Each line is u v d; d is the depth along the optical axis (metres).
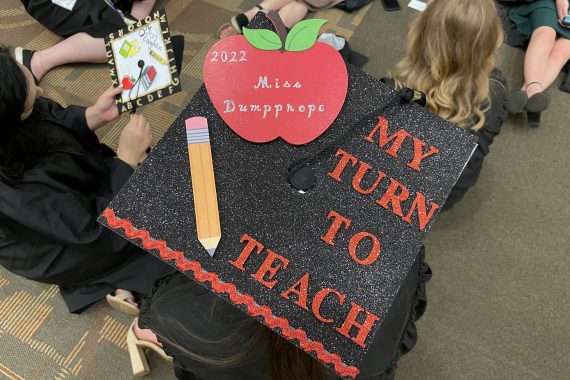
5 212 1.02
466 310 1.42
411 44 1.21
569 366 1.35
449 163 0.68
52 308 1.38
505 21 1.90
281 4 1.85
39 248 1.10
